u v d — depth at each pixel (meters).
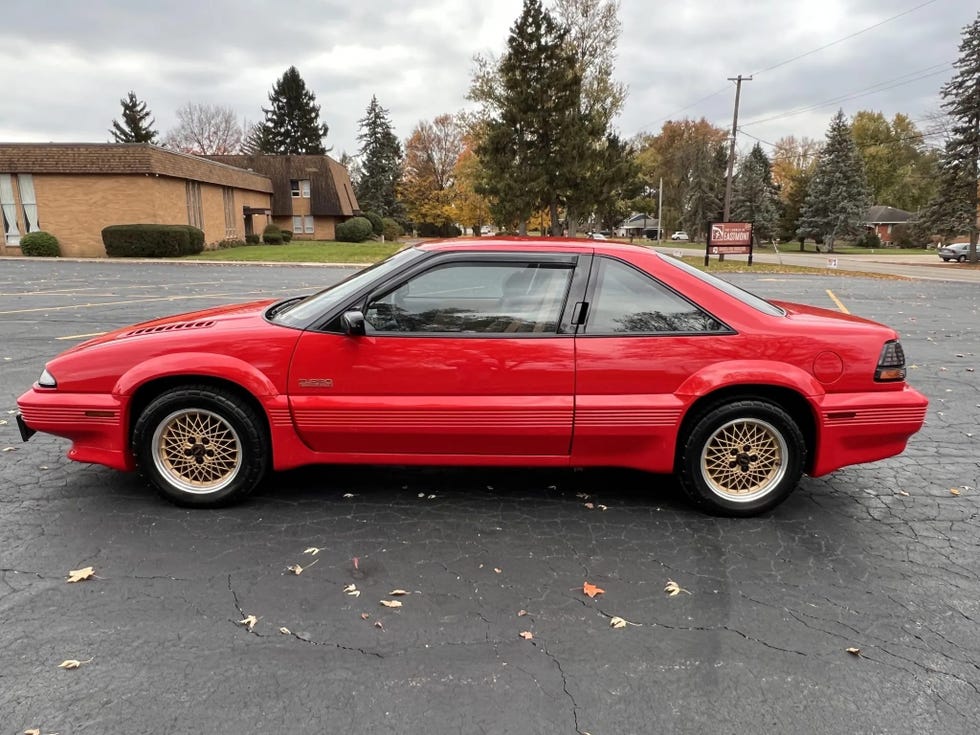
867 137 78.12
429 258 3.79
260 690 2.39
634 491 4.27
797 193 66.12
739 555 3.45
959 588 3.16
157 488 3.85
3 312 11.88
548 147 28.50
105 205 29.73
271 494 4.13
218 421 3.81
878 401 3.74
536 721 2.27
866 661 2.62
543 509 3.97
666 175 86.75
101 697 2.34
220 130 73.00
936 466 4.81
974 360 8.69
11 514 3.79
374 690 2.40
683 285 3.78
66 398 3.78
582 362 3.69
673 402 3.70
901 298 17.27
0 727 2.18
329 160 46.81
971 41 38.66
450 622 2.83
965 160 40.06
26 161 29.03
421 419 3.71
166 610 2.87
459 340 3.70
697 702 2.38
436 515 3.87
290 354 3.71
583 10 32.31
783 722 2.29
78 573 3.13
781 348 3.71
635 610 2.94
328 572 3.21
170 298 14.38
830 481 4.51
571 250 3.83
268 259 29.95
